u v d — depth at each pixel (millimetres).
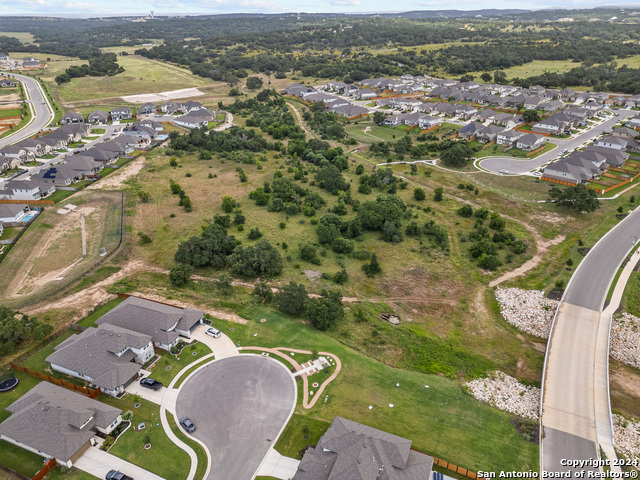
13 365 60312
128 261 89188
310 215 111688
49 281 81875
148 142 167375
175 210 112062
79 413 50219
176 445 50125
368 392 58094
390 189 126375
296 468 47688
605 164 138625
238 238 98062
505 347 69188
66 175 124188
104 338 61250
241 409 54875
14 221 101375
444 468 47906
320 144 161375
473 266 90750
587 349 65062
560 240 99125
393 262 91688
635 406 57469
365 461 43438
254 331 69125
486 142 168375
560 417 54219
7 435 48781
